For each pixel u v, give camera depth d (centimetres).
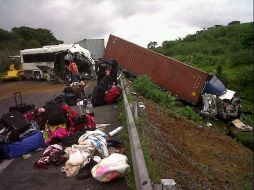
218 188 916
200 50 7069
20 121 788
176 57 6266
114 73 1598
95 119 1101
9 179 623
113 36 2875
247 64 5153
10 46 6838
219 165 1205
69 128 864
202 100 2298
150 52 2589
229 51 6544
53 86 2653
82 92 1533
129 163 612
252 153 1612
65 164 651
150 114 1420
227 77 4462
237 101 2295
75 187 561
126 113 947
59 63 2852
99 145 675
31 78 3506
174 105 2138
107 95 1381
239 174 1161
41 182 598
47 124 862
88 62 2862
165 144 1058
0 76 3838
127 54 2742
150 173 593
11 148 745
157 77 2517
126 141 764
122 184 556
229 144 1630
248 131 2130
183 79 2364
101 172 555
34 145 780
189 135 1484
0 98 2075
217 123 2206
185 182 803
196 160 1120
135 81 2169
